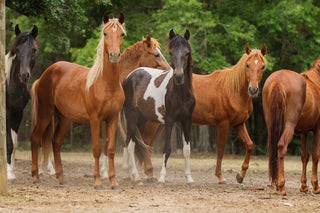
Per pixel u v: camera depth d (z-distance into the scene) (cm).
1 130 877
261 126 3531
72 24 2033
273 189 1121
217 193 1011
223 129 1243
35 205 773
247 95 1220
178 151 3184
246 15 3011
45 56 3384
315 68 1134
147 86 1241
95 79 1034
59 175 1178
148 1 3228
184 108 1138
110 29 989
